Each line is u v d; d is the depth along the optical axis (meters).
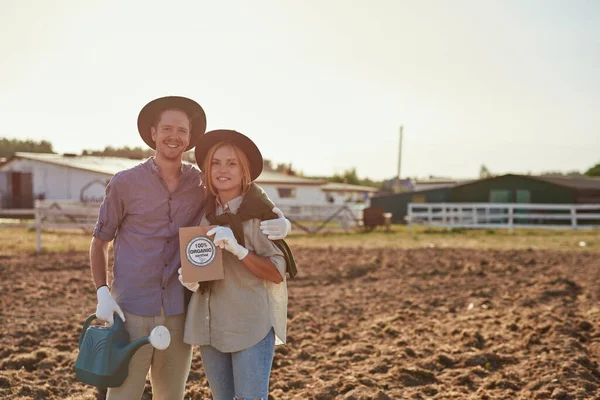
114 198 3.29
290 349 6.61
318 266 13.34
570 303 8.79
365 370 5.78
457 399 4.97
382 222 26.30
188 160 10.59
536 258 14.45
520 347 6.40
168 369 3.43
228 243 3.08
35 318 7.89
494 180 35.59
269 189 37.91
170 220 3.32
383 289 10.48
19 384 5.21
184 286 3.31
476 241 20.12
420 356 6.22
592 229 25.78
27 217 32.31
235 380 3.23
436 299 9.44
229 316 3.21
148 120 3.42
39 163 32.38
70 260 14.19
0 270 12.43
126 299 3.27
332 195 47.00
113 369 3.09
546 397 4.96
